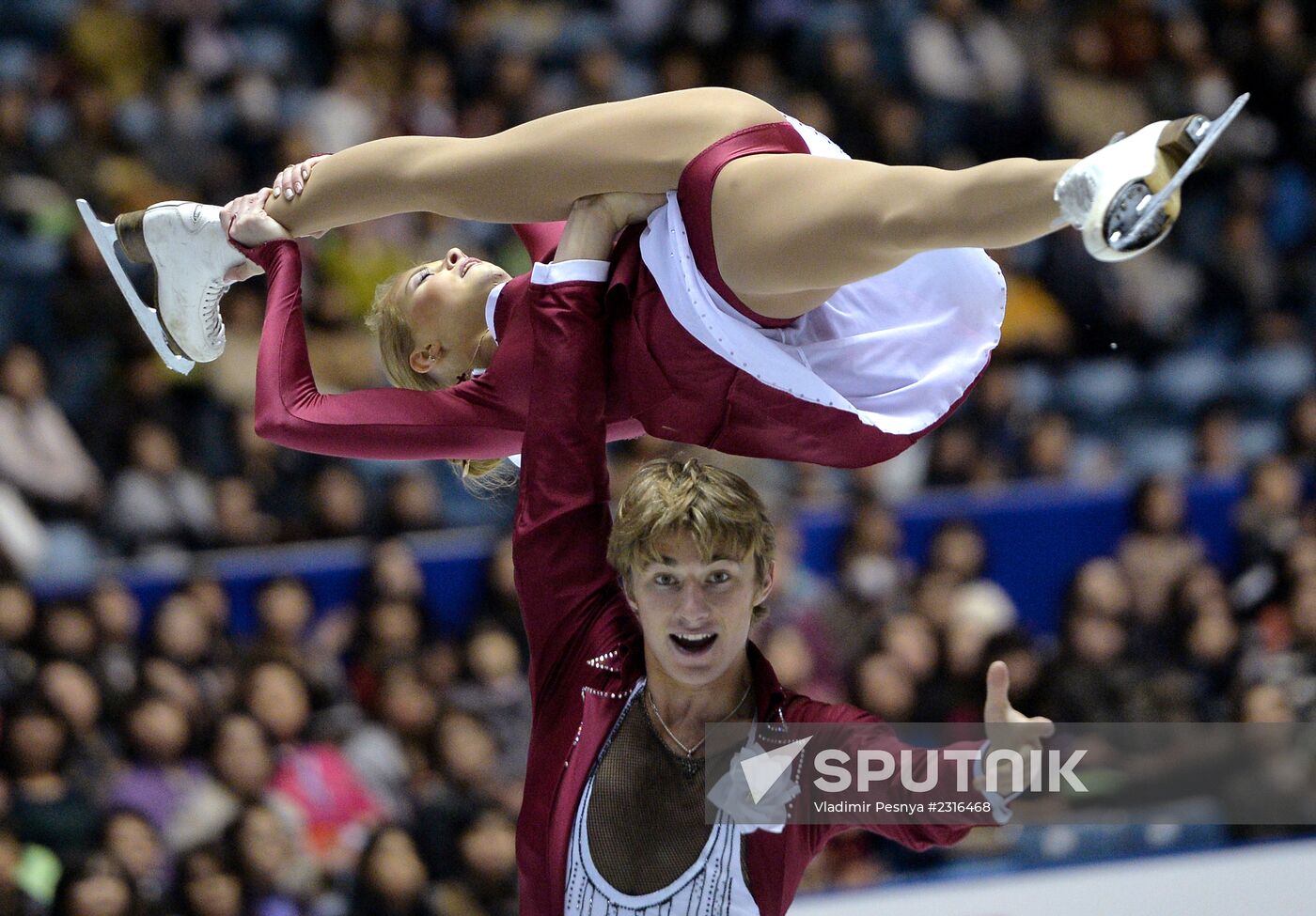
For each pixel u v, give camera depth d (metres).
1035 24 15.93
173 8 13.69
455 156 4.62
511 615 10.10
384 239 12.59
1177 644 10.71
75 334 11.52
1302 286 14.84
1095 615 10.61
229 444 11.17
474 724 9.07
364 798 8.77
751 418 4.46
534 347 4.45
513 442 4.81
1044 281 14.02
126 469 10.83
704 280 4.38
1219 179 15.23
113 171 12.48
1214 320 14.53
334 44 14.23
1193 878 8.05
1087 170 3.45
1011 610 10.95
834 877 8.43
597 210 4.51
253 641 9.68
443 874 8.58
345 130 13.34
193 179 12.68
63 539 10.36
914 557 11.34
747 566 4.02
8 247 11.83
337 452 4.66
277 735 8.83
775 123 4.45
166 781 8.52
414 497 10.80
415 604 9.95
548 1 15.31
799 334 4.55
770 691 4.20
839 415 4.36
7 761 8.31
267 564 10.03
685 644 4.04
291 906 8.06
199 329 5.14
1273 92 15.75
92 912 7.52
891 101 14.70
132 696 8.80
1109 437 13.55
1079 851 8.66
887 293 4.68
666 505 3.97
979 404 12.44
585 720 4.23
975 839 8.59
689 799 4.13
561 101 14.30
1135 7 16.00
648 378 4.50
